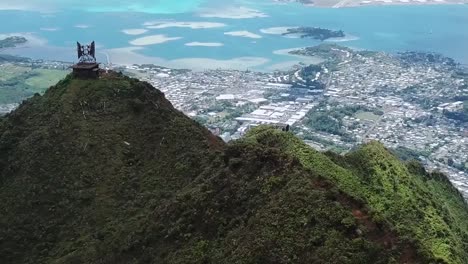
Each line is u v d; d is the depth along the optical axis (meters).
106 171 83.31
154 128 89.00
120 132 88.69
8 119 96.06
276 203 56.16
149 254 63.72
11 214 79.69
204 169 75.81
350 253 49.09
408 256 50.03
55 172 83.62
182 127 87.88
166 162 83.25
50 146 86.25
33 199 80.75
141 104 92.44
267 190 58.94
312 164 62.88
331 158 73.12
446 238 65.69
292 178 58.09
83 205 79.50
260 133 70.56
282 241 52.12
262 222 55.00
